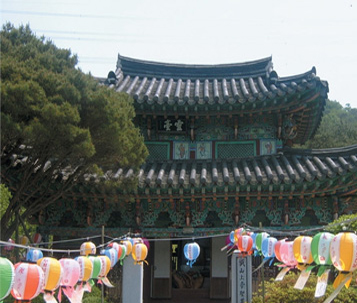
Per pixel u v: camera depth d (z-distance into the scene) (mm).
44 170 13602
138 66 19594
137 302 13953
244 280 13320
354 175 13414
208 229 15211
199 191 14367
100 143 12078
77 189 14352
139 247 12398
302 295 11586
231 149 16688
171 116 16547
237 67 18922
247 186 14000
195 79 19062
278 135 16312
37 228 15742
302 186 14008
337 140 46312
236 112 15852
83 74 12062
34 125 10242
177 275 17672
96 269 9273
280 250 9156
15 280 6488
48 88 11031
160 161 16062
